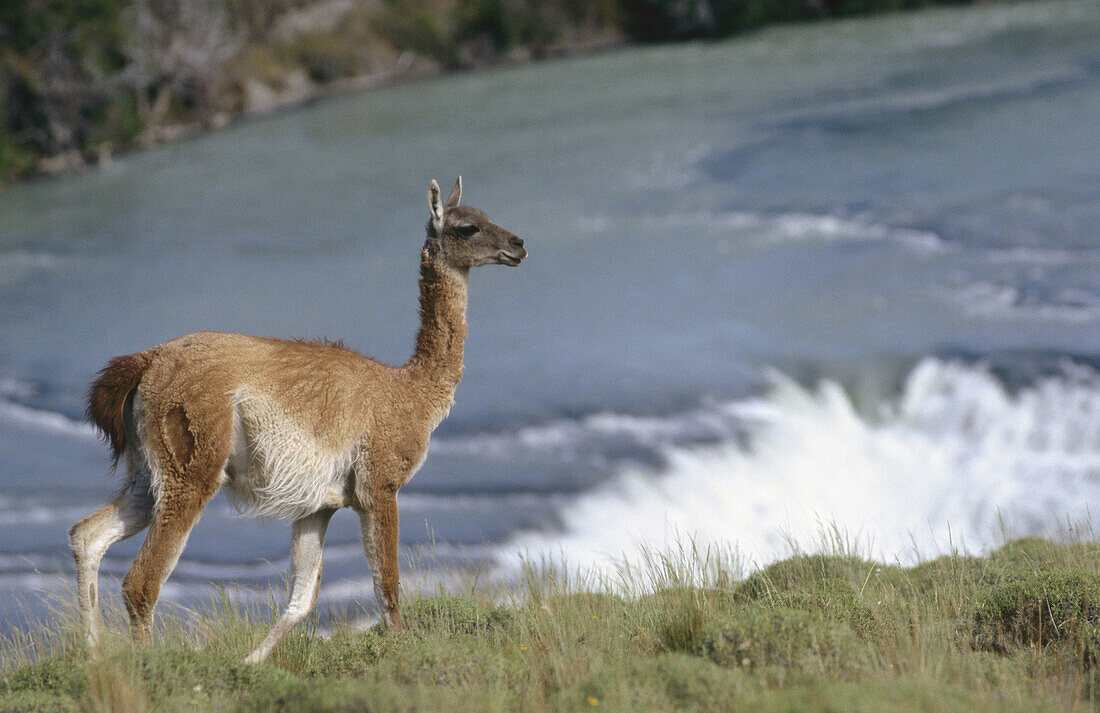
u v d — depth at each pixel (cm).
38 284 9412
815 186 10512
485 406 6525
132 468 2308
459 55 19450
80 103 14562
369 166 12875
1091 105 12000
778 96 14250
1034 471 5266
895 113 12706
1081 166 10062
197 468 2220
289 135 14975
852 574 2961
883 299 7662
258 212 11394
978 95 13038
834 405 6203
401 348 7438
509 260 2539
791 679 2031
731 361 6881
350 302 8494
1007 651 2358
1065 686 2106
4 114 13925
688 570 2955
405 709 1867
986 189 9788
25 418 6644
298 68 18062
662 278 8625
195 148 14788
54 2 14350
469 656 2214
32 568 4628
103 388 2250
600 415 6253
